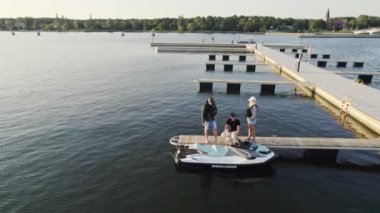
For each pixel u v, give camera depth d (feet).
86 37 568.00
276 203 43.01
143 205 41.88
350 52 270.46
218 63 164.96
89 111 85.25
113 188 45.93
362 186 47.80
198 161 51.13
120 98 100.53
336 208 42.09
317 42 422.82
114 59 214.69
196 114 82.64
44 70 163.32
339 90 98.58
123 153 57.67
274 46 277.44
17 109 87.71
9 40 474.49
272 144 56.80
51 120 77.25
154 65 183.52
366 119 73.61
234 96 106.52
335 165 54.49
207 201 43.14
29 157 55.83
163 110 86.43
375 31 586.04
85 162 53.93
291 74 134.92
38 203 41.93
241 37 554.87
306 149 57.31
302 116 82.99
